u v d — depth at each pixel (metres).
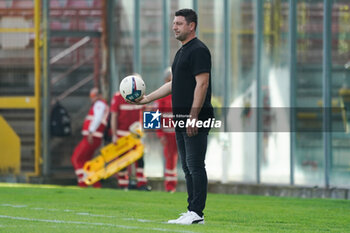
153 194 45.12
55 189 46.81
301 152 49.91
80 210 33.41
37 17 57.19
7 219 28.47
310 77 49.62
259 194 50.28
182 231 23.84
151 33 56.41
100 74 58.38
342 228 28.47
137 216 30.80
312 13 49.44
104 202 38.75
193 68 26.11
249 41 52.09
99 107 55.25
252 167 51.81
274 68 51.12
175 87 26.58
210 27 53.44
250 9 52.06
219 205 38.41
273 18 51.16
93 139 54.97
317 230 27.34
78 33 58.31
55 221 27.80
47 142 57.12
